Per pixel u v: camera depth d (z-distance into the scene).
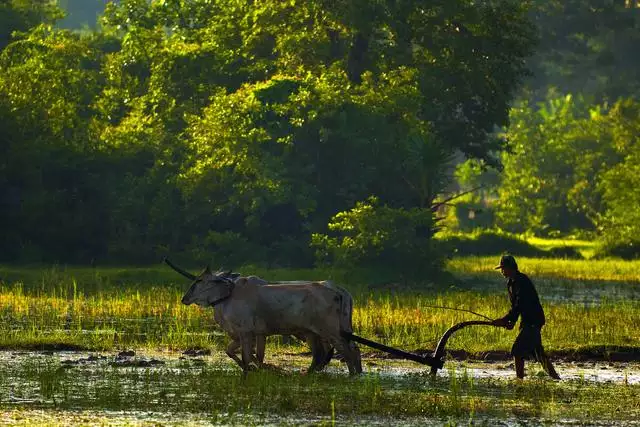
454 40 78.06
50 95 74.75
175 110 78.94
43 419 21.92
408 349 34.50
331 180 72.69
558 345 35.06
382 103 72.94
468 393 25.94
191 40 81.25
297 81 73.12
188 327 39.53
